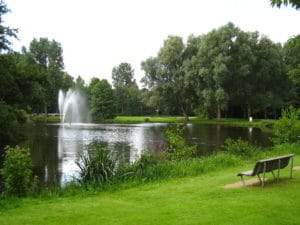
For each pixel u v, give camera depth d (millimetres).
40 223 7488
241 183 10812
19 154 10758
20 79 33219
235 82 58500
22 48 81000
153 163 13781
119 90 90250
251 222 6996
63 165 18984
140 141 30828
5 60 31609
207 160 15312
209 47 57312
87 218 7750
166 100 66125
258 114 71938
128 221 7379
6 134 28578
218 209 7941
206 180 11750
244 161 16141
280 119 21719
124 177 12391
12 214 8242
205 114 66500
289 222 6996
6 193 10484
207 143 29469
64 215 8031
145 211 8109
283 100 64875
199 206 8289
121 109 90250
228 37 56656
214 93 56031
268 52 59375
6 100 32219
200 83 58719
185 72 60219
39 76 34969
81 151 24328
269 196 8992
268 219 7164
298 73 40000
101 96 72812
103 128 47125
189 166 14023
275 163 10508
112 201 9328
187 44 64625
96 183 11648
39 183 14672
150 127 49500
